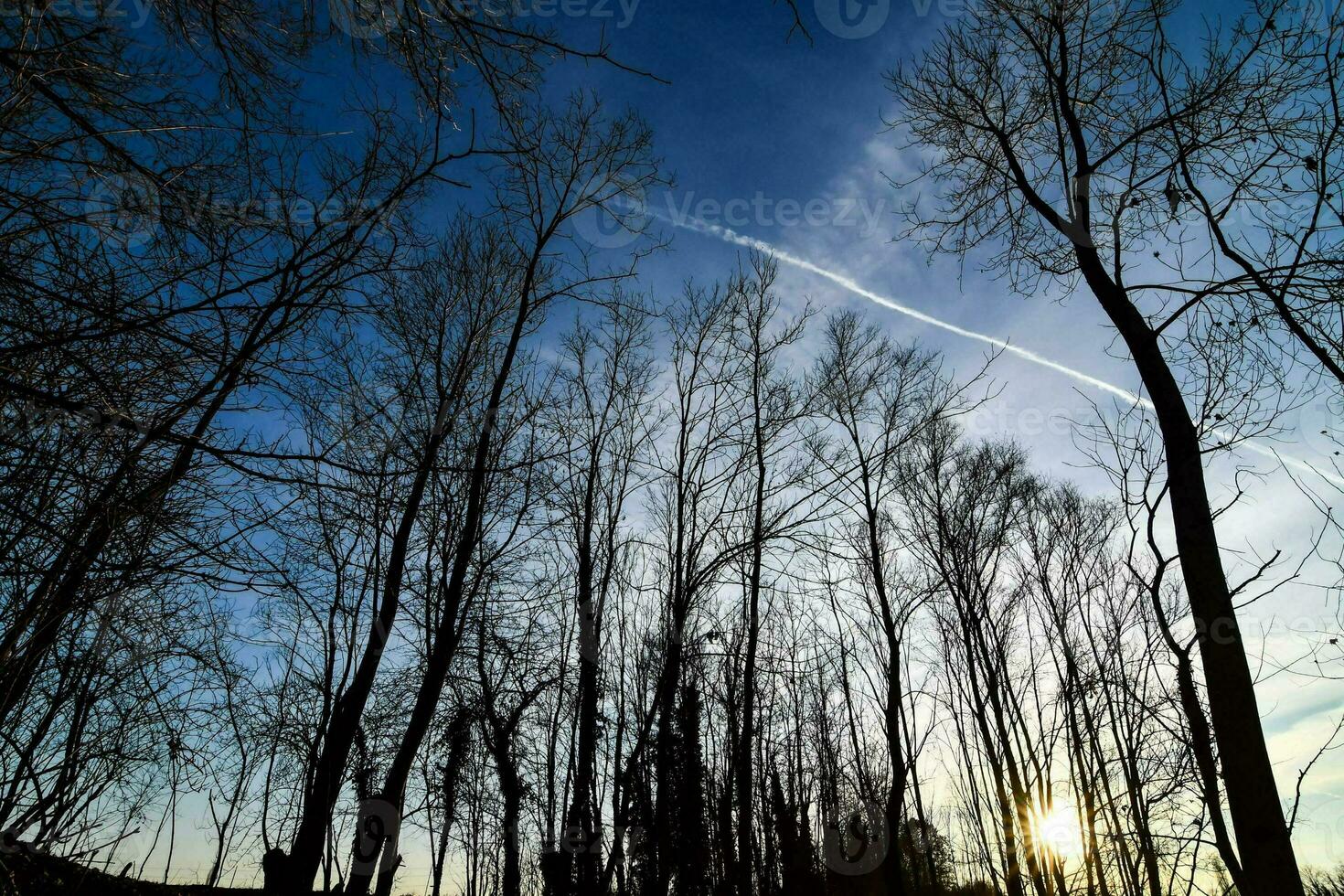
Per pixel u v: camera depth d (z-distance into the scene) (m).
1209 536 4.71
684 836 11.95
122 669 5.15
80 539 4.01
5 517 3.88
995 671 16.66
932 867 18.17
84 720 4.95
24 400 3.77
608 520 13.59
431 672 10.40
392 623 10.53
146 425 4.02
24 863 4.91
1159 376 5.22
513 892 12.57
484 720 12.16
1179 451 4.98
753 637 13.04
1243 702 4.37
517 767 12.79
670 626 12.66
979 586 17.30
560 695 13.34
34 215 3.76
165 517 4.23
